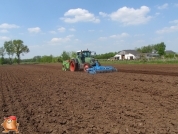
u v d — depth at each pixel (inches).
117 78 684.7
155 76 707.4
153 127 245.6
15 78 837.8
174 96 398.6
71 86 557.9
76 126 252.7
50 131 239.9
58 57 3292.3
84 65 946.7
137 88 489.1
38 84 622.2
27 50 4537.4
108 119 275.3
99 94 436.5
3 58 4013.3
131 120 269.9
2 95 458.3
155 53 3745.1
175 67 1157.1
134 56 3690.9
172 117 279.7
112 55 3964.1
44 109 331.0
